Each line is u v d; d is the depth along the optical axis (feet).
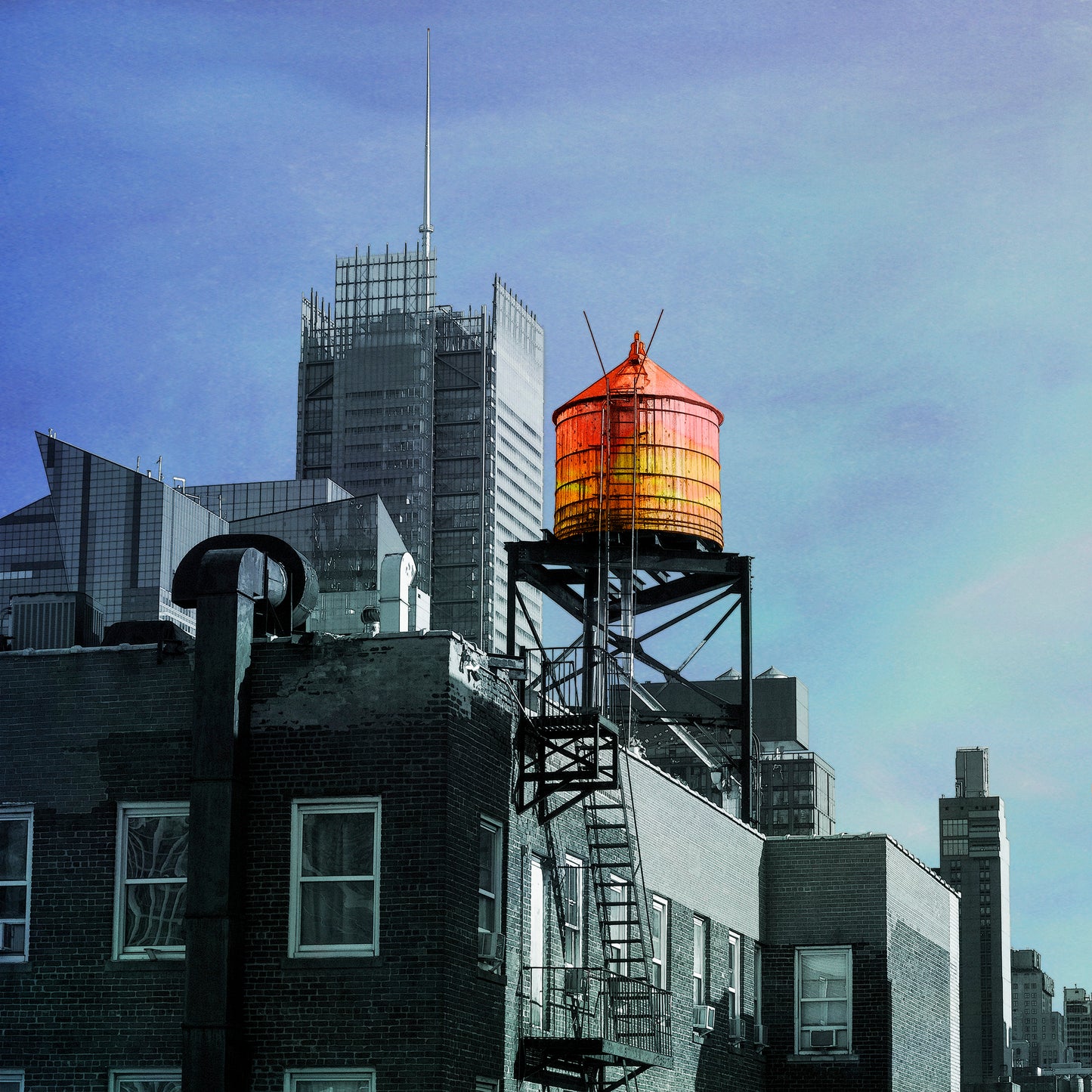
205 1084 98.12
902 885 160.76
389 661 103.76
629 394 167.22
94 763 106.22
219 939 99.60
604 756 125.59
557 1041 109.50
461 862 103.19
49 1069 102.94
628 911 121.70
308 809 102.73
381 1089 98.89
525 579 168.04
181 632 116.26
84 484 561.43
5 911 105.70
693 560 166.91
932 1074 165.58
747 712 166.91
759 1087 150.71
